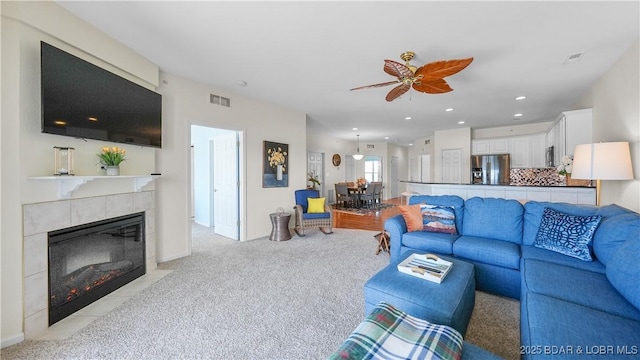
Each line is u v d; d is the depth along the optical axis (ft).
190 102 11.78
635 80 8.32
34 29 6.15
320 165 29.07
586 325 3.91
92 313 6.95
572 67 10.19
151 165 10.11
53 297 6.53
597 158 8.68
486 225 9.26
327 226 15.87
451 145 24.22
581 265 6.38
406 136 29.45
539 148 20.53
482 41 8.23
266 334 6.02
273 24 7.34
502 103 15.34
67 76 6.59
